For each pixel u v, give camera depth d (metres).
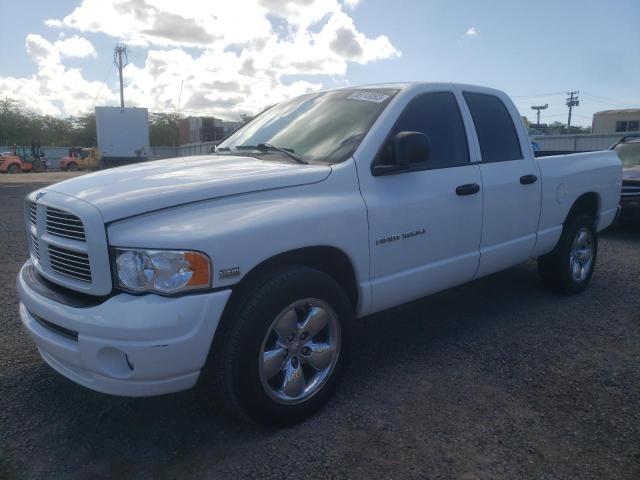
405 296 3.88
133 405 3.46
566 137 30.59
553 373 3.90
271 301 2.97
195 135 33.38
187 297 2.71
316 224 3.20
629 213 9.20
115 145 33.41
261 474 2.79
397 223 3.67
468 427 3.21
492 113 4.71
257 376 2.97
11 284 5.94
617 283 6.17
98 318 2.70
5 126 61.00
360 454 2.95
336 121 3.96
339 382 3.44
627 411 3.40
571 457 2.94
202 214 2.90
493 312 5.17
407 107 3.97
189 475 2.78
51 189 3.29
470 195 4.19
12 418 3.29
